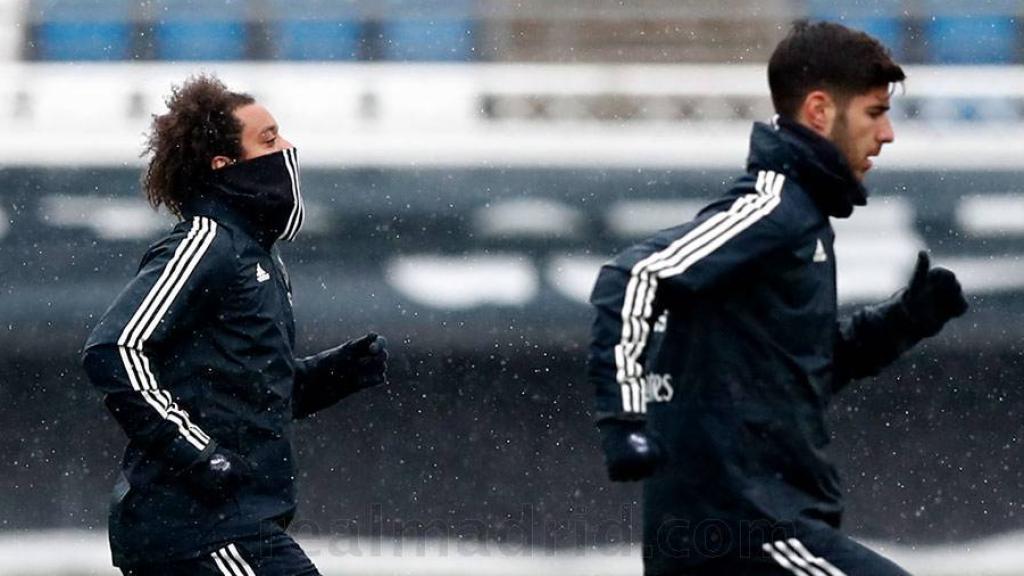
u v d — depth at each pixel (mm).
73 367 36656
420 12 46875
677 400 12156
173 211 14578
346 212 39531
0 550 34250
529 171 40406
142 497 13812
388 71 43750
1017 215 38844
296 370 15406
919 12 46344
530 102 43125
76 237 38719
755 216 11859
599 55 46344
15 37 46188
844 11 46750
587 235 39719
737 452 12000
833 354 13102
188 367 13789
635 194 40375
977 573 34156
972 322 36531
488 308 37906
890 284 38438
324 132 41062
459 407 36406
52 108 42594
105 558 33906
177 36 46562
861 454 35344
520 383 36625
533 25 46594
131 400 13383
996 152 39656
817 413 12258
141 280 13656
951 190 39219
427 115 42938
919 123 42438
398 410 36156
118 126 41438
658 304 11766
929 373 35719
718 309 12039
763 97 43312
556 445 36062
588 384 37031
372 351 15680
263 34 46781
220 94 14414
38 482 35375
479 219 39688
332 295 38281
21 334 36844
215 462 13539
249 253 14062
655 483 12359
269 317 14055
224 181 14172
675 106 43406
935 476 35062
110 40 46438
